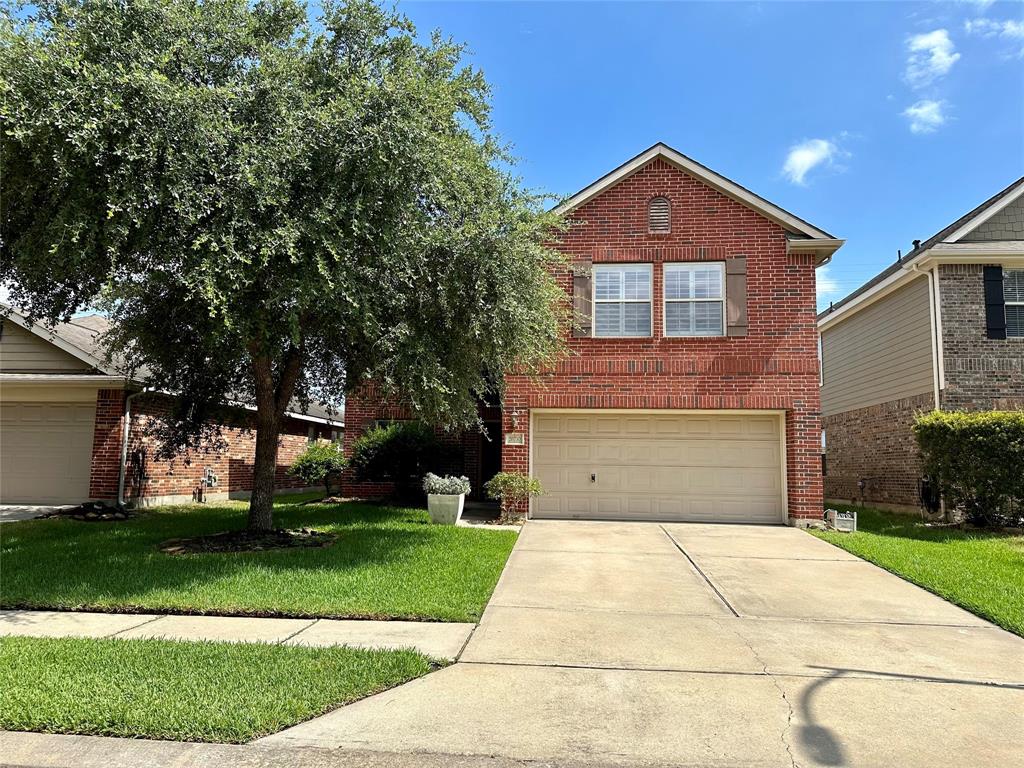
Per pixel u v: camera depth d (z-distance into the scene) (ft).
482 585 24.90
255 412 45.96
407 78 26.94
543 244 40.96
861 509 58.18
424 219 29.60
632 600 23.99
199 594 23.06
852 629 20.75
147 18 24.35
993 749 12.68
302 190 26.17
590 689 15.49
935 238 54.13
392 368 30.45
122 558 28.84
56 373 49.34
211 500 60.70
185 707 13.65
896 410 54.39
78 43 23.21
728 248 44.16
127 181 22.67
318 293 25.39
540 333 35.01
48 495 49.80
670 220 44.80
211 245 23.24
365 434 53.06
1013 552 32.65
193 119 23.57
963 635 20.22
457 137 31.45
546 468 45.11
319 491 77.77
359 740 12.78
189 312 30.99
